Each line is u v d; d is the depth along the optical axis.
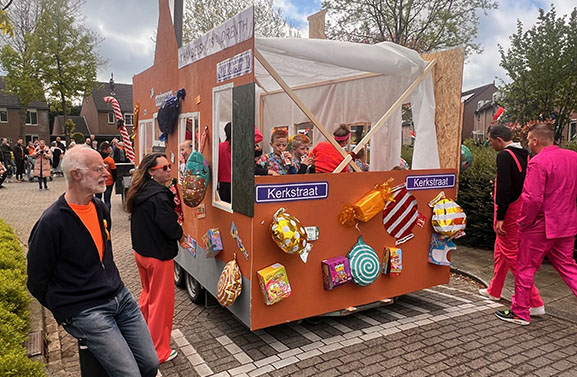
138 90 6.62
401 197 4.06
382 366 3.27
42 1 27.75
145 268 3.37
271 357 3.44
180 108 4.76
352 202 3.76
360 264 3.72
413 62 4.54
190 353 3.54
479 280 5.32
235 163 3.47
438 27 15.65
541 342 3.66
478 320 4.13
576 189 3.86
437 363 3.31
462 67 4.38
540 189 3.75
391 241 4.07
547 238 3.83
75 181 2.27
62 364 3.42
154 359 2.52
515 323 4.05
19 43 28.03
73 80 29.23
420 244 4.29
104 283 2.35
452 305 4.56
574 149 8.91
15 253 4.96
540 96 11.98
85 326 2.25
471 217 6.84
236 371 3.24
